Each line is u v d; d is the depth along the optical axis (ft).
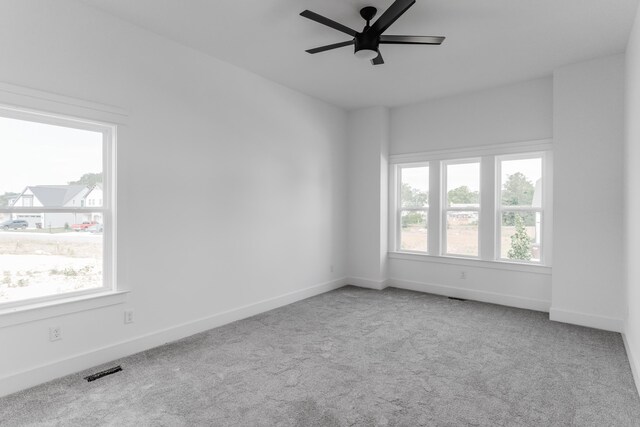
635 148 8.88
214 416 6.85
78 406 7.16
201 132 11.52
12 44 7.64
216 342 10.59
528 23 9.70
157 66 10.32
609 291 11.62
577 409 7.12
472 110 15.40
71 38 8.54
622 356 9.59
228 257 12.42
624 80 11.32
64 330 8.45
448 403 7.33
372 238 17.65
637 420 6.75
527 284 14.15
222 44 11.04
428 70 13.02
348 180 18.40
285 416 6.86
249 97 13.17
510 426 6.57
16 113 7.99
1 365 7.54
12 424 6.56
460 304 14.71
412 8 9.00
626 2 8.66
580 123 12.11
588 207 11.95
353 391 7.80
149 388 7.88
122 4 8.86
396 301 15.17
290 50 11.46
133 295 9.78
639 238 8.14
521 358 9.49
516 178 14.75
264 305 13.74
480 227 15.42
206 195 11.68
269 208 14.02
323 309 14.01
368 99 16.47
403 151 17.47
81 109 8.66
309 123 15.96
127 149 9.62
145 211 10.03
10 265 8.00
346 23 9.85
